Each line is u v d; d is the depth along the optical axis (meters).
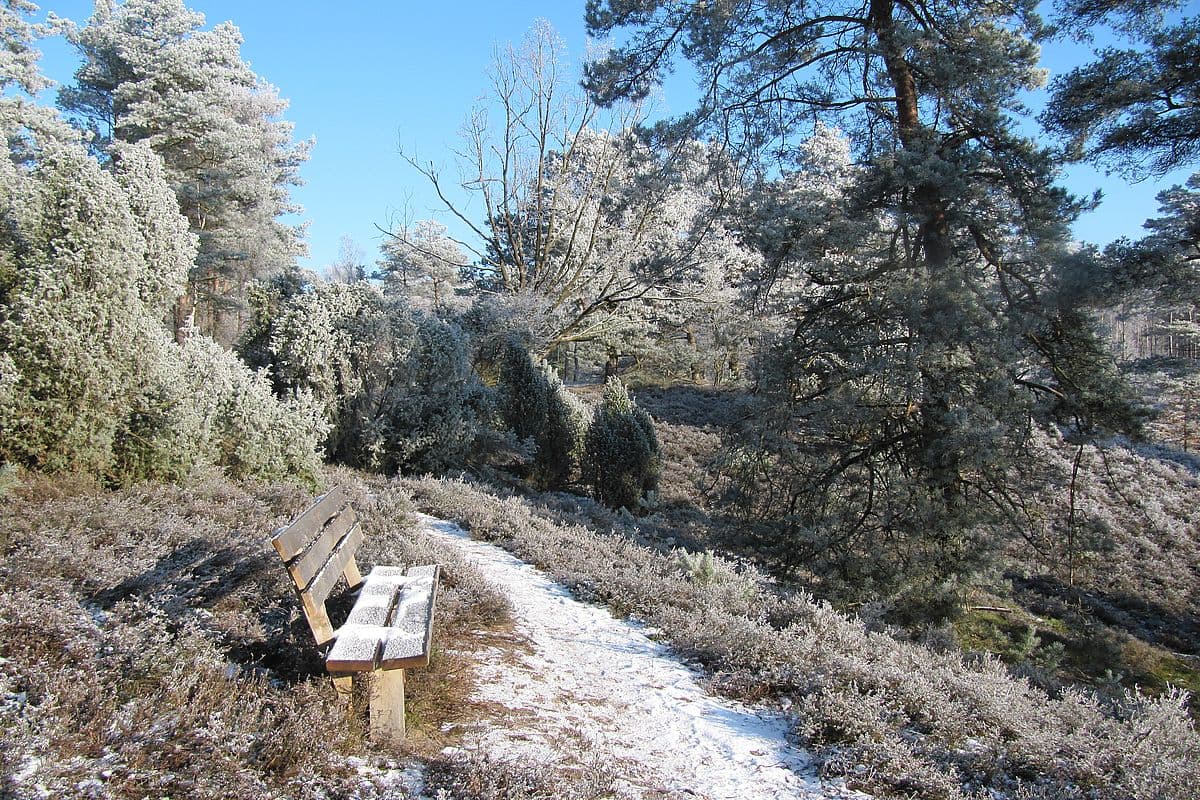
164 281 7.82
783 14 13.83
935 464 11.02
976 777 3.53
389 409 12.20
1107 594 15.43
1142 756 3.52
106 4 26.14
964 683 4.58
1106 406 11.30
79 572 4.10
